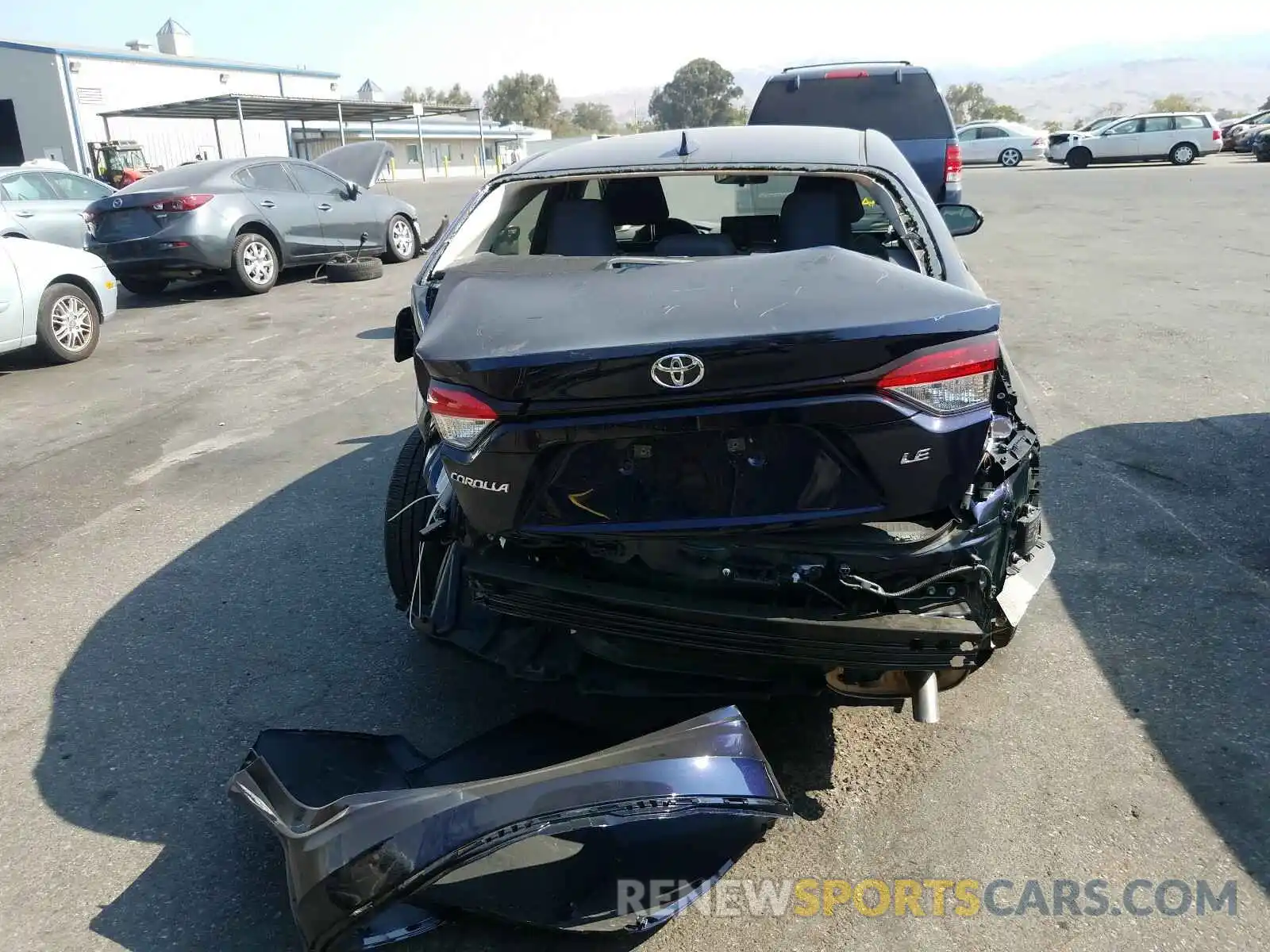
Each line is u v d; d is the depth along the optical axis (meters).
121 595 4.13
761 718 3.11
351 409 6.82
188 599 4.07
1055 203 18.72
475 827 2.10
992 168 33.88
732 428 2.29
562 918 2.22
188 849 2.64
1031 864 2.48
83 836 2.70
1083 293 9.53
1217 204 17.42
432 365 2.40
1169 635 3.50
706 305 2.38
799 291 2.39
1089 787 2.75
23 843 2.67
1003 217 16.47
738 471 2.36
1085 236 13.73
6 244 7.93
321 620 3.86
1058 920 2.31
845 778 2.83
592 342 2.27
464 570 2.67
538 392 2.30
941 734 3.01
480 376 2.32
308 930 2.14
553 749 2.70
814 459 2.33
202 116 28.81
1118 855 2.50
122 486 5.45
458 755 2.68
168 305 11.51
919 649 2.33
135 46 42.41
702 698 2.76
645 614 2.44
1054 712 3.10
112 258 11.30
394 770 2.69
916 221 3.17
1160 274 10.41
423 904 2.22
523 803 2.13
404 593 3.49
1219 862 2.46
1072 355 7.24
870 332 2.18
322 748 2.71
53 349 8.24
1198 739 2.93
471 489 2.49
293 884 2.18
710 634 2.40
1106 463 5.09
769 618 2.34
